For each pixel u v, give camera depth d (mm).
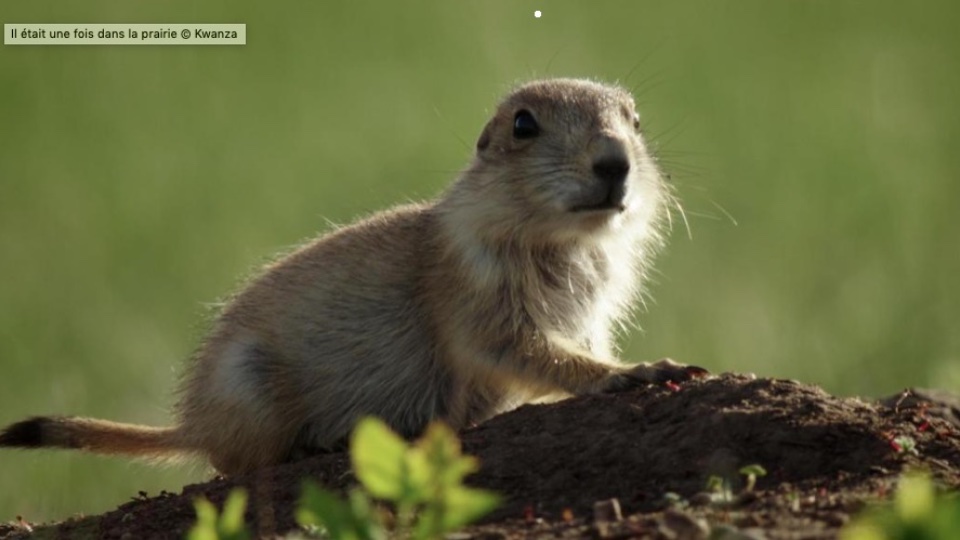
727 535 5613
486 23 24875
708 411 7293
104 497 12953
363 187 20359
